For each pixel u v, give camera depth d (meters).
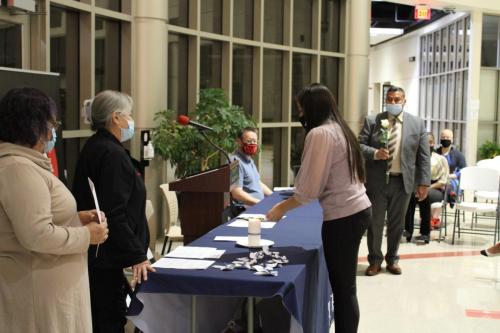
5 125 2.05
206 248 3.13
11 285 2.05
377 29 15.26
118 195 2.67
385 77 18.23
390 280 5.48
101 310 2.82
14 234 2.05
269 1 8.27
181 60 7.10
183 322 2.96
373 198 5.53
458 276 5.66
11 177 2.00
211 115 6.17
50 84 3.88
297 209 4.45
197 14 7.00
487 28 12.05
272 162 8.59
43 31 4.79
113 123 2.79
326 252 3.13
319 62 8.98
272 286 2.56
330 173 3.05
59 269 2.12
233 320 3.96
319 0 8.86
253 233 3.15
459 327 4.29
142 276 2.67
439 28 13.72
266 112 8.39
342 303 3.12
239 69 7.94
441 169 7.26
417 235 7.50
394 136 5.41
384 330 4.21
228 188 3.65
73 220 2.22
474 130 12.03
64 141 5.41
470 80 11.98
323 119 3.09
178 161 6.17
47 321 2.08
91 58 5.55
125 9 6.18
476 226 8.27
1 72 3.44
